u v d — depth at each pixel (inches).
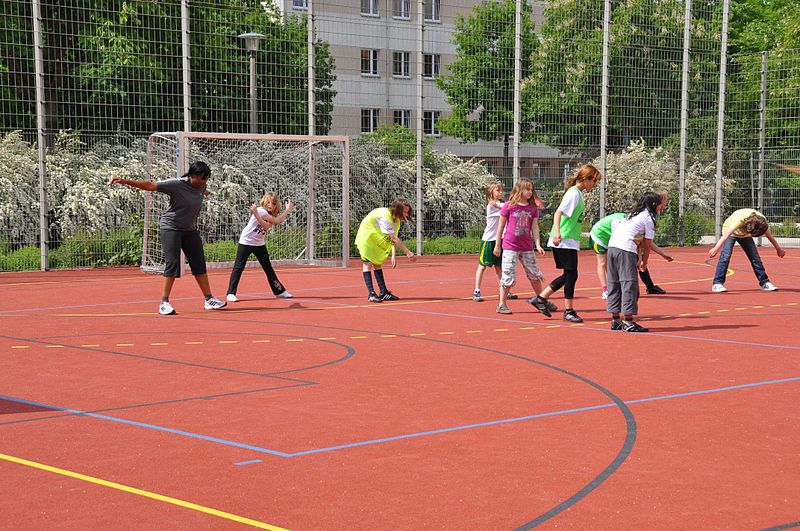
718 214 1108.5
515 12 970.7
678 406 280.2
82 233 794.8
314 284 664.4
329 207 883.4
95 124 780.0
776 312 508.4
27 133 757.9
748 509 189.3
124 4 773.3
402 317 481.7
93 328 438.9
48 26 760.3
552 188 1003.3
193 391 297.4
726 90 1109.7
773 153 1087.0
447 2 1428.4
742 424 258.8
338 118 1224.8
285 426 253.6
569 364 349.4
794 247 1096.8
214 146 828.0
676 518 183.5
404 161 933.2
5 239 768.3
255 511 186.2
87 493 197.0
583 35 1013.2
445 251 954.7
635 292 431.2
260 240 557.3
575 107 1013.2
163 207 790.5
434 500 193.2
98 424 255.1
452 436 243.9
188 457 223.8
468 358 361.1
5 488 200.1
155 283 670.5
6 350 374.6
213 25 812.6
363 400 285.9
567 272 464.4
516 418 264.1
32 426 252.7
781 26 1684.3
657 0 1053.8
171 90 797.9
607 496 196.4
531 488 201.3
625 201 1091.9
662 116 1071.0
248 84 833.5
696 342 403.9
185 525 178.4
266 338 409.7
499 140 989.2
